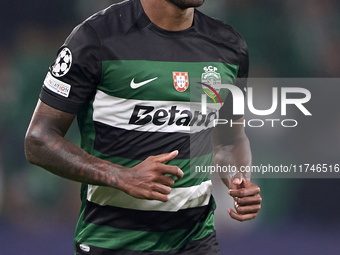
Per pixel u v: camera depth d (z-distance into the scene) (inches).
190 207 444.8
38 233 1044.5
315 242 1010.7
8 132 1274.6
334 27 1413.6
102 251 439.5
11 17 1395.2
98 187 431.8
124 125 421.1
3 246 971.9
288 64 1412.4
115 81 412.2
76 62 403.2
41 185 1186.0
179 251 448.5
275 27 1421.0
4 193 1189.1
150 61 416.5
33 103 1311.5
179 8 415.8
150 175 396.5
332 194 1193.4
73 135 1211.9
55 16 1412.4
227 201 1099.3
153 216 434.0
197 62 431.8
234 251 964.6
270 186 1187.9
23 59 1365.7
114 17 421.7
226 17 1437.0
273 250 970.1
